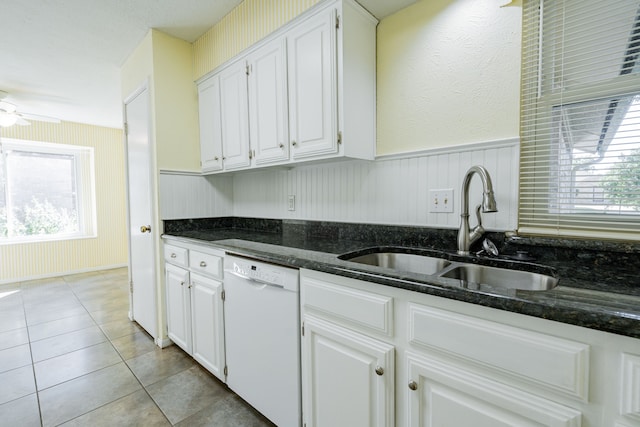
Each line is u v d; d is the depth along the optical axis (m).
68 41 2.19
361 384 0.97
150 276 2.23
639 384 0.55
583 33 1.09
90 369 1.86
